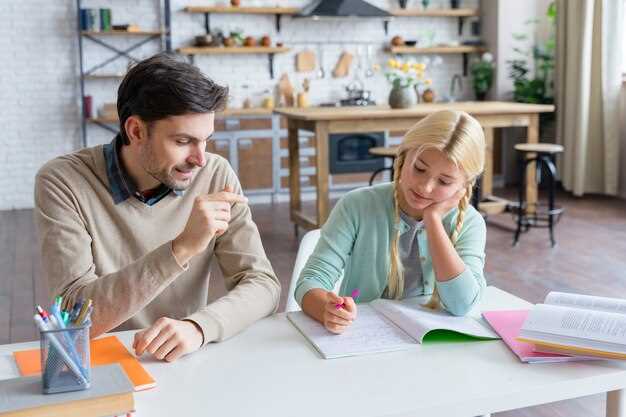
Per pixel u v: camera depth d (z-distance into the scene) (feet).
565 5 24.21
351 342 4.60
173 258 4.52
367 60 25.94
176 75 4.46
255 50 23.90
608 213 20.76
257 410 3.69
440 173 5.12
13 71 22.65
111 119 22.50
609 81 23.04
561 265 15.16
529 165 18.88
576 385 4.07
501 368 4.23
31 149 23.11
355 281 6.06
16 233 19.31
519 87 25.48
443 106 18.74
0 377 4.03
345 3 23.84
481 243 5.79
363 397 3.83
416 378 4.08
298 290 5.47
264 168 23.68
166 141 4.55
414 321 4.84
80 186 5.16
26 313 12.52
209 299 13.23
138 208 5.29
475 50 26.27
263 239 18.16
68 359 3.42
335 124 16.63
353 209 5.95
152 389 3.95
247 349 4.56
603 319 4.40
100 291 4.60
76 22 22.90
